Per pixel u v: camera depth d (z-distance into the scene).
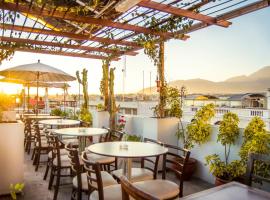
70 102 14.15
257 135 3.50
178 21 5.32
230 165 3.96
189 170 4.71
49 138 4.66
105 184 2.88
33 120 7.44
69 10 4.95
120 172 3.41
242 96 28.30
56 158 3.99
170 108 5.77
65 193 3.94
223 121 4.13
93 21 5.21
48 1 4.53
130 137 6.36
